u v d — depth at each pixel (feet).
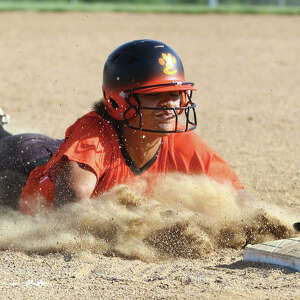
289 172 76.28
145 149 50.19
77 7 289.33
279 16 287.48
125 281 39.93
